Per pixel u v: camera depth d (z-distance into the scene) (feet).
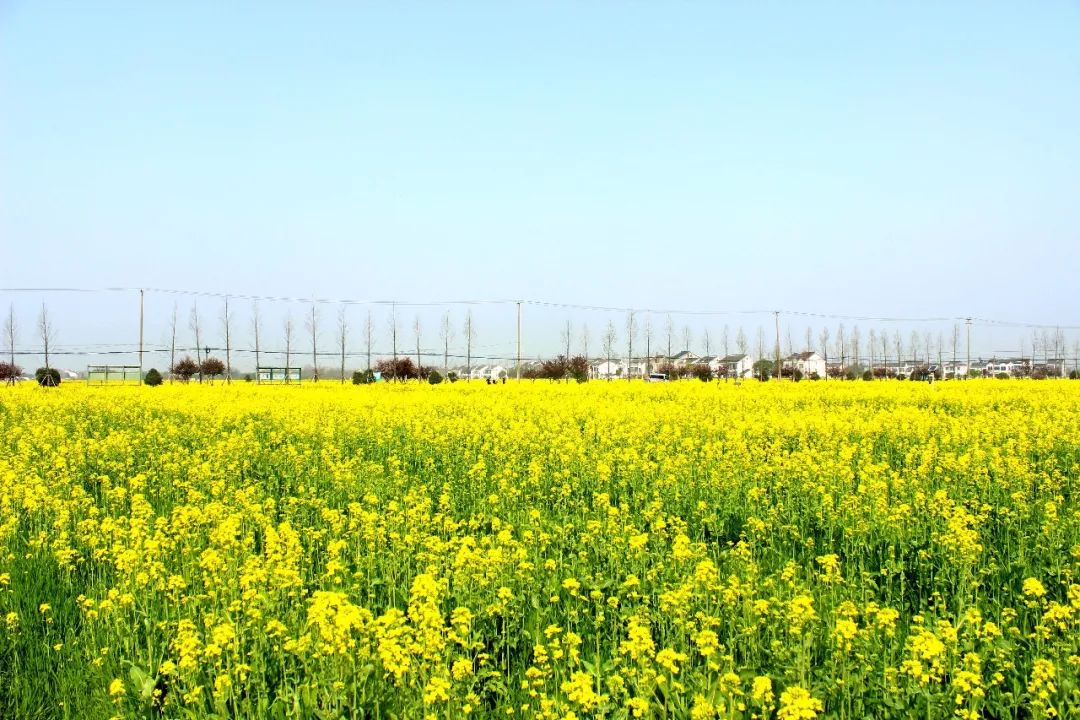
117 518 41.01
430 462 56.54
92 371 216.33
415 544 33.37
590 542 33.83
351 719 19.54
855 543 34.65
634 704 18.47
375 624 21.17
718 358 319.88
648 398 111.14
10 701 21.74
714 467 47.75
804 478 44.45
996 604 27.37
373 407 90.63
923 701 19.81
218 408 86.07
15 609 27.04
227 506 40.32
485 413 81.76
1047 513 35.32
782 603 24.44
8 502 39.83
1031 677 21.68
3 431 71.10
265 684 21.62
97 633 25.41
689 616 24.89
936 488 45.62
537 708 20.39
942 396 104.73
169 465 51.31
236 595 26.37
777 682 21.03
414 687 20.34
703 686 20.29
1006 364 317.83
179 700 21.36
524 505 42.32
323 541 36.11
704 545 31.78
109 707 21.31
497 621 26.68
